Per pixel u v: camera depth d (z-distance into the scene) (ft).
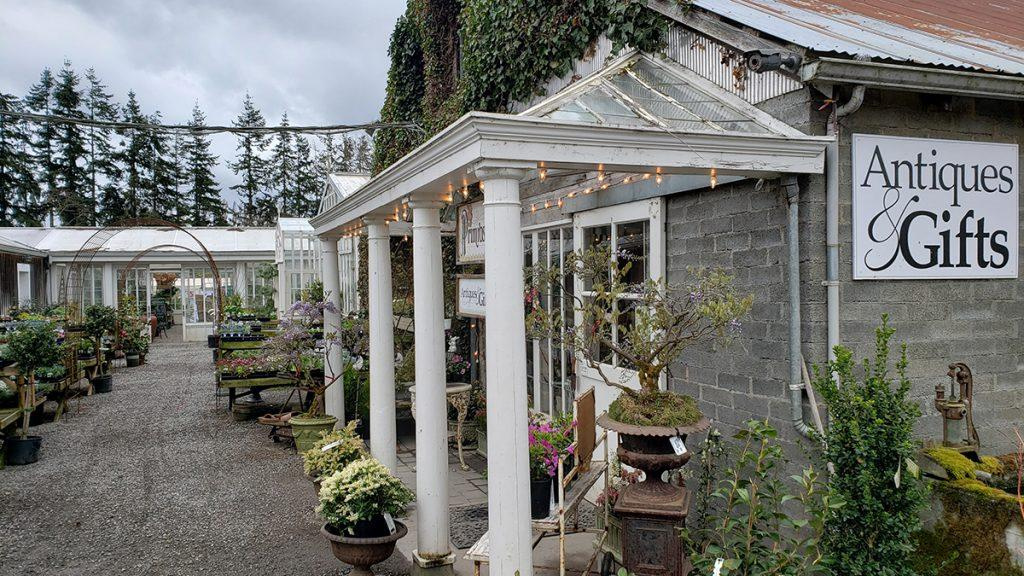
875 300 12.30
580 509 17.92
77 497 20.21
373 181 15.25
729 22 13.38
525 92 21.24
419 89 33.09
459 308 22.66
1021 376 13.56
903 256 12.39
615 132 10.36
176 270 75.66
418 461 14.19
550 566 14.25
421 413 14.05
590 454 13.26
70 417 32.81
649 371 11.87
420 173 12.60
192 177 129.29
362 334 28.53
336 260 24.75
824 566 9.43
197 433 29.17
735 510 12.89
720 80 13.85
